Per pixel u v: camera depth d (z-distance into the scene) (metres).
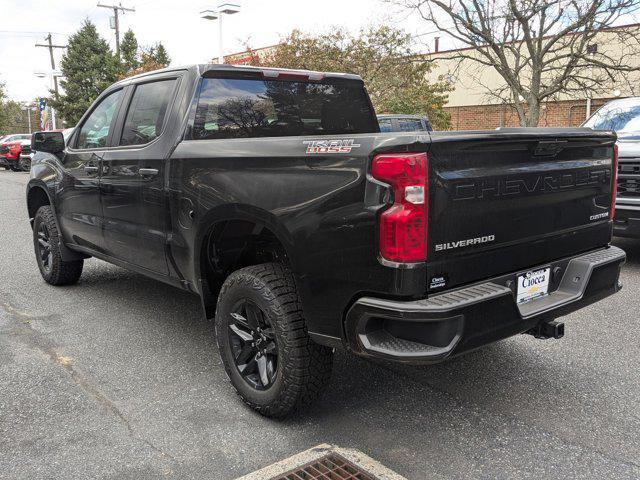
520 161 2.84
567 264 3.24
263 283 3.02
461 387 3.59
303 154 2.78
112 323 4.78
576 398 3.44
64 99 50.41
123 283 6.02
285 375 2.98
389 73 19.06
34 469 2.73
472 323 2.54
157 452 2.88
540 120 21.44
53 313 5.04
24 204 13.40
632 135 6.61
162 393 3.52
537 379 3.69
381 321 2.63
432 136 2.43
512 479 2.66
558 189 3.07
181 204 3.59
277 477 2.62
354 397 3.46
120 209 4.31
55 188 5.35
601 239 3.50
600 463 2.78
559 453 2.87
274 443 2.96
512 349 4.19
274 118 4.24
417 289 2.48
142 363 3.97
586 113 20.22
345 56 19.14
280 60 19.66
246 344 3.28
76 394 3.50
